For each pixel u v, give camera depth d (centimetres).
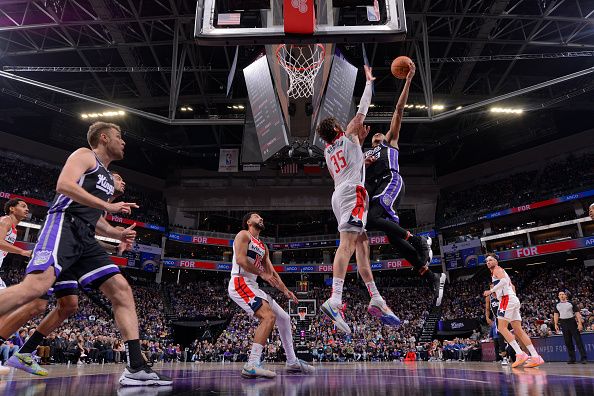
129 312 309
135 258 3500
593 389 221
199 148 3950
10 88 2944
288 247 4128
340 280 342
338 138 380
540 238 3316
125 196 3747
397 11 485
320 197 4059
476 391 216
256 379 363
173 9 2119
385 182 405
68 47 2466
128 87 3164
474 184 3950
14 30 2227
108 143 334
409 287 3672
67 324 2217
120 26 2355
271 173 4116
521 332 648
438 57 2858
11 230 525
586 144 3400
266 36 479
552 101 2931
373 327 2959
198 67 2930
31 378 388
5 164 3197
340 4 491
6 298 253
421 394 205
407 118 1936
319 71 1625
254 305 442
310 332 2756
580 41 2631
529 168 3675
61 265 276
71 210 296
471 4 2234
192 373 505
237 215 4372
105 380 353
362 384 281
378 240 3803
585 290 2778
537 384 258
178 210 4078
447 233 3791
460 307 3119
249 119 1994
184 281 4128
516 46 2778
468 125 3659
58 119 3438
